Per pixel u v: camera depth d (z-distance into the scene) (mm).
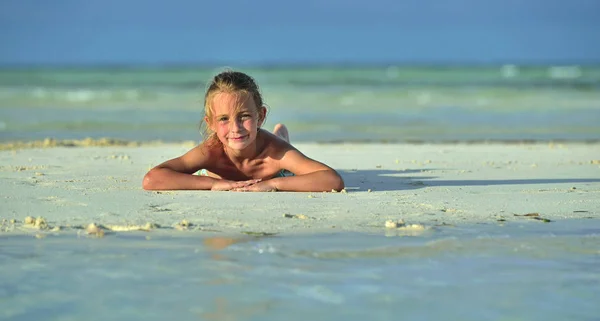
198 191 12336
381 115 39188
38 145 22641
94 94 55562
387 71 116375
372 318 5859
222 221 9820
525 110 42500
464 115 39188
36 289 6609
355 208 10930
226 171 13070
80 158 18438
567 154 20641
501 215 10531
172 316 5883
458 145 24125
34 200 11438
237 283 6797
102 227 9422
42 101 47938
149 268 7309
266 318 5836
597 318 5934
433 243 8562
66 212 10438
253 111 12195
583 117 37812
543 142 25750
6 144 22766
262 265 7453
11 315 5918
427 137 28078
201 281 6855
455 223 9875
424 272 7254
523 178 14992
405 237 8891
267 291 6551
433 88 66812
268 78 91312
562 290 6680
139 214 10289
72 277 6988
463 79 89125
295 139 27031
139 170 15750
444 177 15188
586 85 71000
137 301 6262
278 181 12477
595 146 23625
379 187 13492
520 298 6434
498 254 8047
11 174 14859
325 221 9891
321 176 12562
